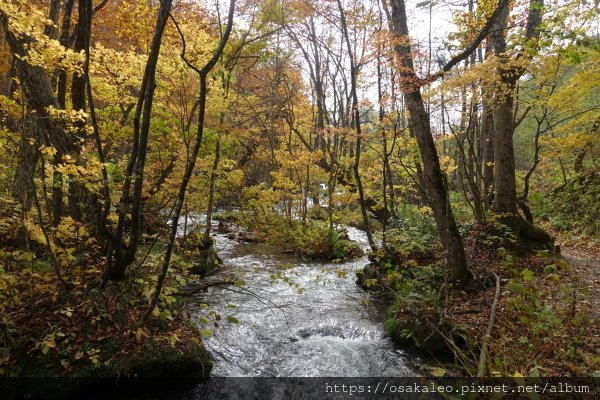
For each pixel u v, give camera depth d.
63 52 4.37
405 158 12.90
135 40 9.41
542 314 4.92
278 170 15.57
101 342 4.93
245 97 14.62
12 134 5.56
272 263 11.38
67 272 5.88
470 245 9.73
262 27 13.04
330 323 7.13
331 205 13.16
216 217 17.27
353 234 16.12
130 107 8.26
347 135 10.05
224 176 11.21
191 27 7.57
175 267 7.68
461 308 6.75
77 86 6.38
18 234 6.06
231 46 12.03
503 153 10.37
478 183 15.80
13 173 6.81
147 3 8.91
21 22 4.12
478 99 9.23
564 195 15.44
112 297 5.51
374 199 14.47
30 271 5.18
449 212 7.72
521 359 4.47
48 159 5.55
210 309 7.31
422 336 6.06
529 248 9.87
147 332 5.16
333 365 5.79
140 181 5.38
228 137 10.58
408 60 7.74
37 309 5.05
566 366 4.43
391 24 8.99
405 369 5.63
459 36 9.31
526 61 7.75
